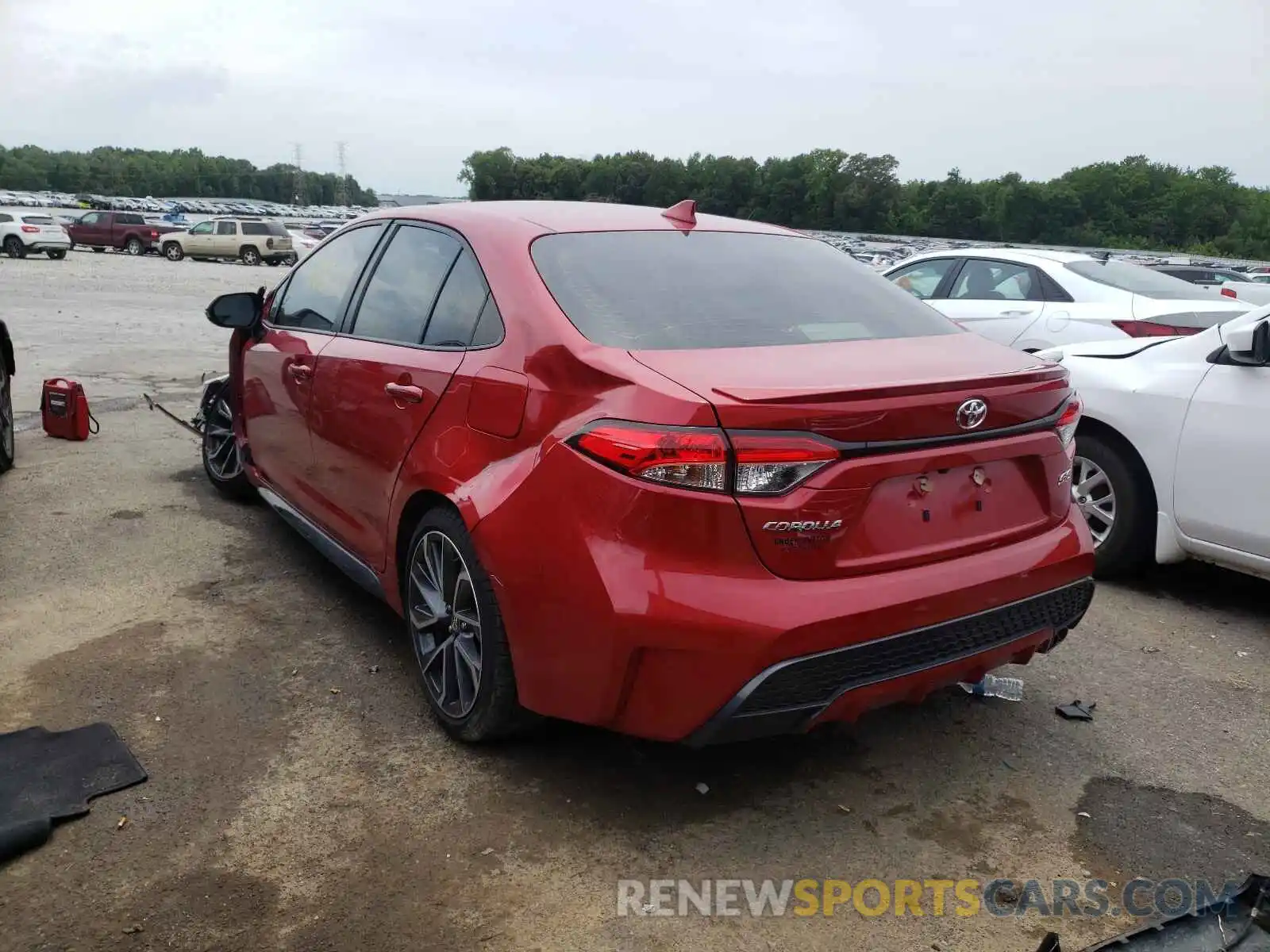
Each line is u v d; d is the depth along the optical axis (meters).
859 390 2.38
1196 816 2.86
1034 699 3.56
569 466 2.52
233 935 2.27
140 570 4.42
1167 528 4.41
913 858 2.64
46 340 12.53
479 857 2.57
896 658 2.53
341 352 3.71
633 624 2.38
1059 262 7.42
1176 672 3.82
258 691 3.38
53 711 3.18
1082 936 2.36
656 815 2.78
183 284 23.95
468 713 2.98
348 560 3.76
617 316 2.83
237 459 5.35
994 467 2.75
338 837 2.63
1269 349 4.01
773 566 2.39
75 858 2.50
